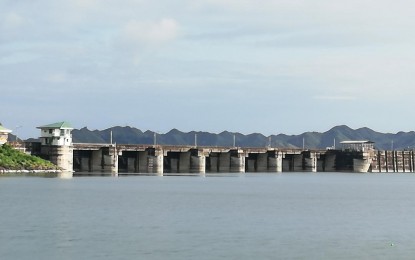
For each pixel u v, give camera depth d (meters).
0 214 119.19
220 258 78.12
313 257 80.19
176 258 77.69
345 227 108.81
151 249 83.00
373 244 90.38
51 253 79.50
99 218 115.31
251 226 107.31
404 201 174.25
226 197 178.12
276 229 104.06
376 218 124.81
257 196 185.38
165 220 114.12
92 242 87.44
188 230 100.62
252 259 78.06
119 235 93.94
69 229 99.44
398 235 99.38
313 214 130.75
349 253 83.19
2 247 82.88
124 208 136.00
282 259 78.56
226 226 106.62
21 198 155.25
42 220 110.56
